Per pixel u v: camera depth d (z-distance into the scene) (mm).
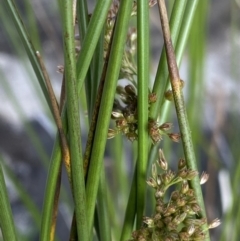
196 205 256
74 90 242
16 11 270
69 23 237
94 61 268
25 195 459
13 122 1099
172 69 252
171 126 265
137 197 271
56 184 259
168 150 464
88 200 259
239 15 626
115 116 267
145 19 252
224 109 787
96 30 246
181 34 271
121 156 495
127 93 273
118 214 528
